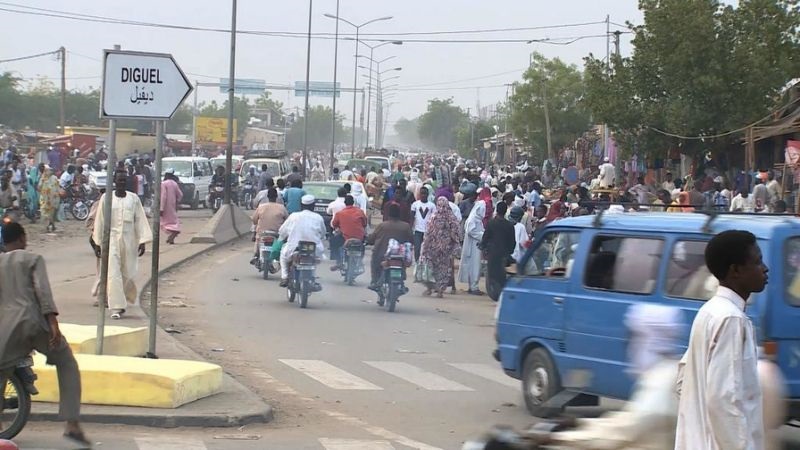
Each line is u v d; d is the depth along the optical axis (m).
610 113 34.81
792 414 7.95
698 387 4.79
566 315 9.68
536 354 10.12
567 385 9.66
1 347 7.92
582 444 5.87
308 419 9.91
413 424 9.85
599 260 9.49
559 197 26.41
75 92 104.94
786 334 7.89
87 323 14.52
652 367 7.64
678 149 34.88
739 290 4.89
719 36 33.62
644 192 26.84
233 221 33.00
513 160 76.75
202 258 26.69
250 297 19.50
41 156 49.88
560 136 64.88
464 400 11.18
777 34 33.81
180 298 18.88
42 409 9.18
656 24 34.06
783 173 26.42
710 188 29.16
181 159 46.31
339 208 24.73
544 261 10.27
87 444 8.23
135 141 68.38
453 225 20.80
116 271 15.30
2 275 8.02
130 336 12.00
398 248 18.42
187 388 9.70
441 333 16.17
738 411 4.63
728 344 4.70
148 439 8.66
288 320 16.81
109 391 9.50
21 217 35.75
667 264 8.71
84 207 37.88
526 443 5.95
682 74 33.66
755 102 33.09
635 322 8.70
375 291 19.50
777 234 8.00
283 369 12.66
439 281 20.78
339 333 15.70
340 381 12.00
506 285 10.69
